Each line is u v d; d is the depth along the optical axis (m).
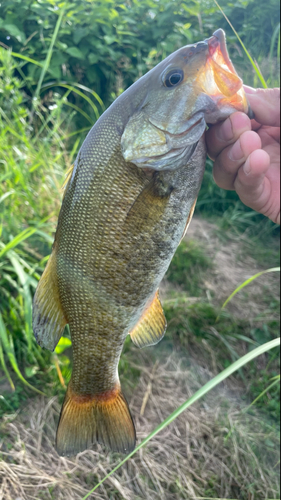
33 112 0.92
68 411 0.32
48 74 1.02
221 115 0.28
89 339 0.30
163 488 0.52
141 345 0.33
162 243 0.29
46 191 0.70
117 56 1.12
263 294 0.84
